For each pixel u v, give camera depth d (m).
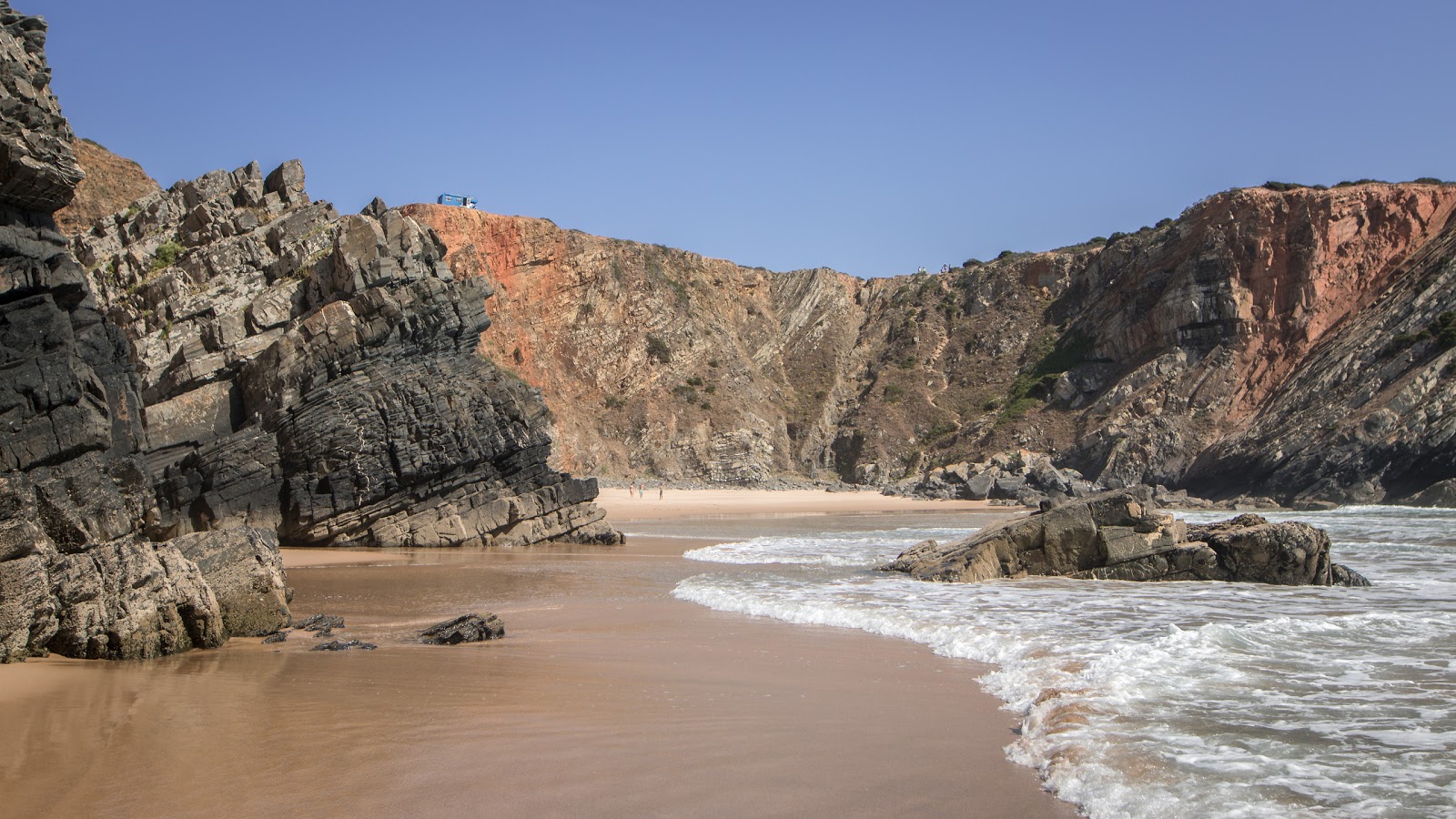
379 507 32.81
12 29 15.13
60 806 7.22
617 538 35.31
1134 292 84.38
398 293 33.81
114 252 35.62
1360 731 9.71
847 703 10.93
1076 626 15.79
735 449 84.44
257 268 34.47
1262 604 18.27
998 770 8.55
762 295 107.44
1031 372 90.75
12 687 10.96
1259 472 61.97
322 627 15.84
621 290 88.44
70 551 13.03
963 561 22.19
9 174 14.01
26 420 13.27
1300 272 73.12
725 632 15.80
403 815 7.16
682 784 8.03
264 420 31.86
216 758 8.46
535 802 7.52
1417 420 55.75
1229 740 9.36
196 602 13.91
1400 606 18.05
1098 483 71.50
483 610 18.64
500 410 34.91
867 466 87.50
